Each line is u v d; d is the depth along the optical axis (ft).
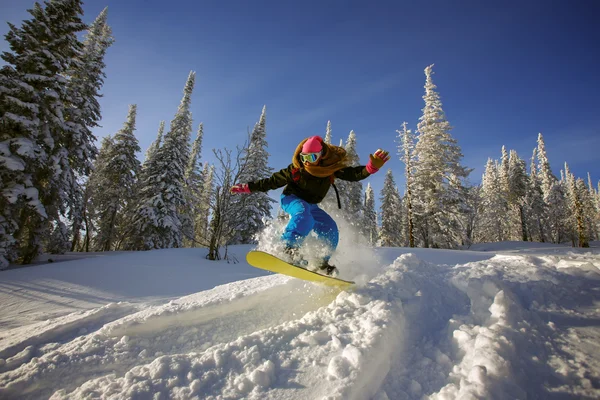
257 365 7.36
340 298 10.12
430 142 78.54
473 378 5.90
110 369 8.54
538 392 5.78
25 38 44.50
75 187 47.34
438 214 73.36
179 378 7.11
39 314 19.98
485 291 9.32
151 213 64.75
